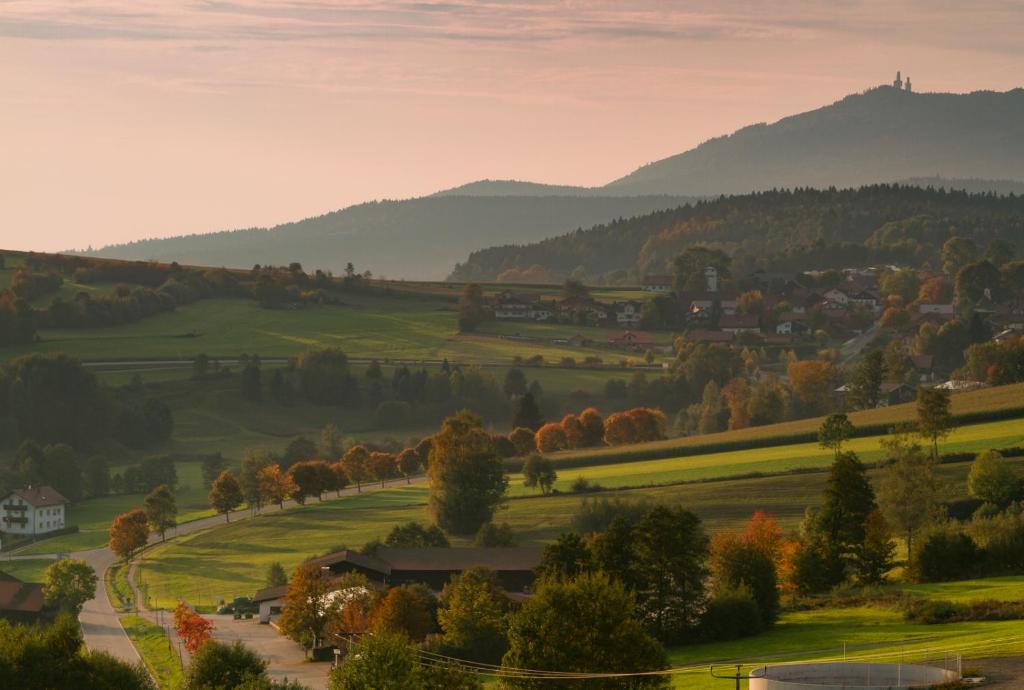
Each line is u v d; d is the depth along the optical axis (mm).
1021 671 103062
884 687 97500
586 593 116812
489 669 146875
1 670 128250
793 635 149375
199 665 136875
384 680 114250
